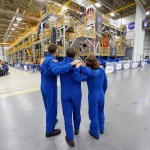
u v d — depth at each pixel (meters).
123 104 3.44
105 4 12.88
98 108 2.02
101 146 1.83
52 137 2.08
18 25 17.39
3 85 6.17
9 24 16.34
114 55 13.61
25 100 3.95
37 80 7.44
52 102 1.97
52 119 2.04
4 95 4.51
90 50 10.60
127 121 2.53
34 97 4.24
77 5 12.00
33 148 1.82
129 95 4.24
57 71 1.59
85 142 1.92
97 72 1.82
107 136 2.05
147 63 19.25
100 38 10.11
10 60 26.86
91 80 1.84
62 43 9.58
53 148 1.81
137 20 13.47
